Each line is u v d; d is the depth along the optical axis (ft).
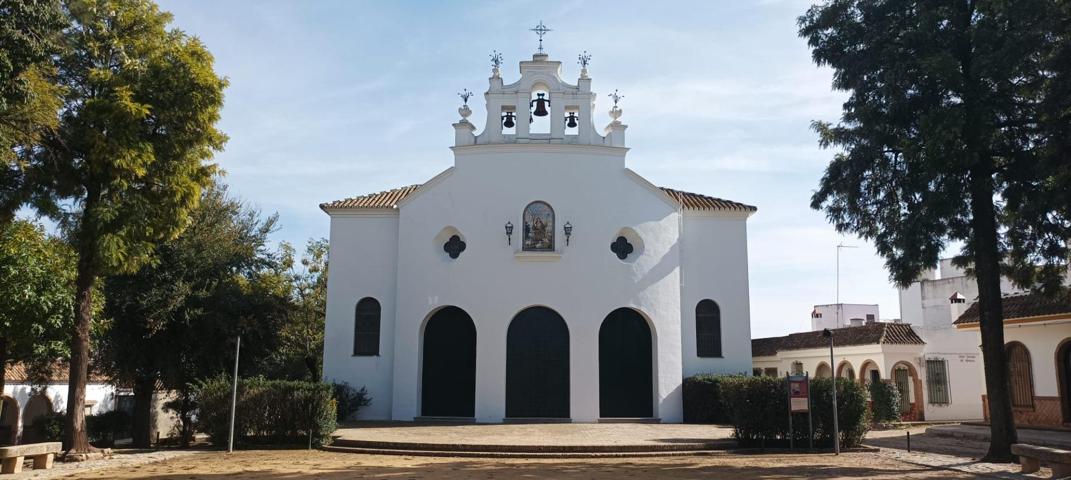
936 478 49.49
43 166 55.67
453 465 56.49
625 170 92.32
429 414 90.58
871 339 116.06
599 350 90.48
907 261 58.80
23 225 58.70
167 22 60.44
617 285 89.76
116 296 78.74
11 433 96.37
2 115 46.60
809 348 134.10
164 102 57.93
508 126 96.22
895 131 58.29
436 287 90.27
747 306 96.27
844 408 66.28
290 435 67.92
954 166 53.67
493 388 87.15
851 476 50.49
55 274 56.18
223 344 85.05
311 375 126.52
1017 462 56.49
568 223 90.33
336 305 94.48
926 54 55.93
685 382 89.92
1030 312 85.87
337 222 96.48
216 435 67.36
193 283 83.56
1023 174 56.03
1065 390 83.71
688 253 97.04
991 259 58.59
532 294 88.84
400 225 92.68
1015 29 52.49
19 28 44.52
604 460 60.39
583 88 94.48
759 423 66.08
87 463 55.67
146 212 58.85
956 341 116.06
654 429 78.89
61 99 53.16
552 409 88.28
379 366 92.73
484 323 88.53
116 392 111.34
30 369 81.56
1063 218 56.75
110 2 57.47
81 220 58.54
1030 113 55.83
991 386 58.29
